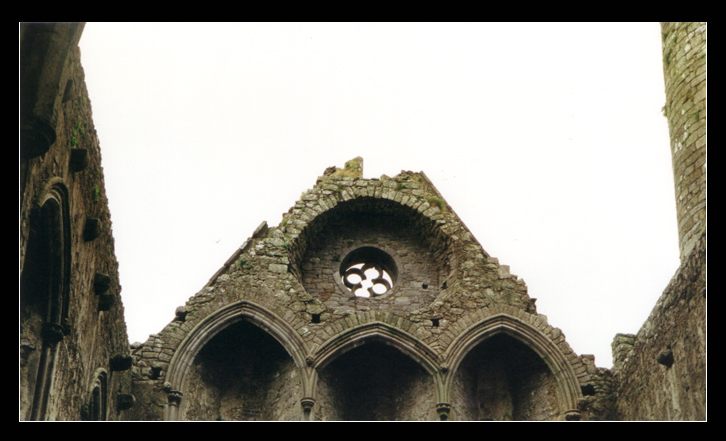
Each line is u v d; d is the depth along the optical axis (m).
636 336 29.97
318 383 30.73
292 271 32.66
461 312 31.78
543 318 31.81
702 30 30.05
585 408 30.75
